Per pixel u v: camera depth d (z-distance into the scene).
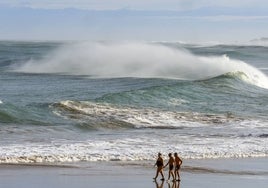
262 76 176.38
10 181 54.84
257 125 103.12
